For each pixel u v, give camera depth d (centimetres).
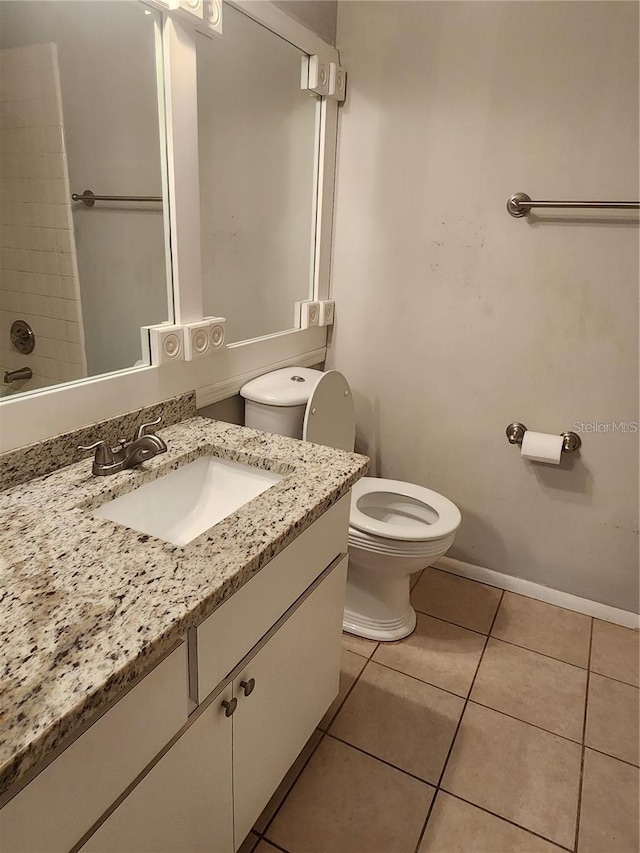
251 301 184
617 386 181
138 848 84
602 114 162
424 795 139
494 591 218
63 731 61
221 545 94
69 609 77
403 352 211
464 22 171
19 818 63
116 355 142
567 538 203
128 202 141
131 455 121
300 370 197
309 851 126
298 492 114
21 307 130
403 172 193
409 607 198
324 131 195
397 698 167
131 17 130
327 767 145
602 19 156
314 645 129
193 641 85
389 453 226
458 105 179
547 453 186
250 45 160
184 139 138
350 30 189
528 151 173
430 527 173
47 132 135
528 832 131
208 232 160
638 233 166
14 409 112
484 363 198
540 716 162
